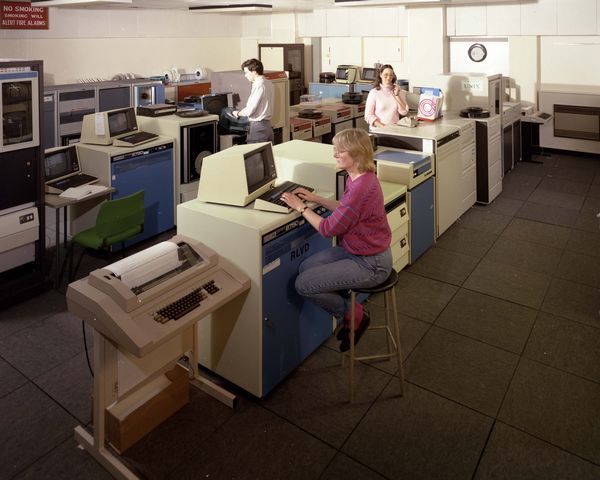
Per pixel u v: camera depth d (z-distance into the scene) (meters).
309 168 3.15
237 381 2.81
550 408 2.68
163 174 4.88
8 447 2.47
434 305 3.72
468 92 5.79
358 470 2.32
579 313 3.57
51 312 3.67
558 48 7.41
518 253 4.55
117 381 2.35
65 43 7.86
